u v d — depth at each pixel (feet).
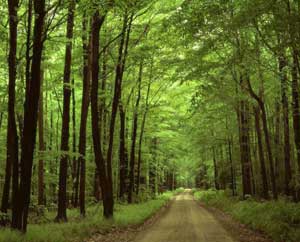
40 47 41.24
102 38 78.43
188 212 99.30
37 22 40.86
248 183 104.47
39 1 40.73
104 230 53.52
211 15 48.67
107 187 66.64
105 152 107.76
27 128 41.32
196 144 140.05
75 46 75.46
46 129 105.09
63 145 63.10
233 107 91.91
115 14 63.16
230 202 104.47
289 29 41.68
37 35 40.96
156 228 61.46
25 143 41.39
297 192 72.64
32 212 70.49
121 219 63.93
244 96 77.66
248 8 44.37
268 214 56.44
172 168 281.74
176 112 131.64
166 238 48.78
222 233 53.31
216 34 53.72
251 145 116.37
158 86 116.26
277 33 44.01
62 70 81.35
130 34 79.30
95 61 65.26
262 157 85.51
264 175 84.84
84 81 70.08
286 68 58.90
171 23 51.13
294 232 42.04
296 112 60.39
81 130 69.67
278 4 41.93
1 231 39.52
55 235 40.70
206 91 68.90
